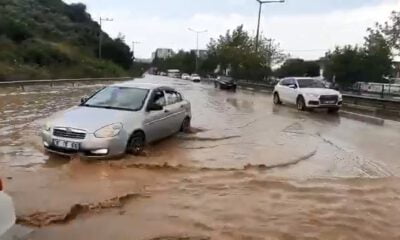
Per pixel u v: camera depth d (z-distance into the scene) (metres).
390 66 34.44
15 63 43.22
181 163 8.21
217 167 8.02
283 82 23.84
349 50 35.34
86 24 98.56
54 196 6.02
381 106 20.73
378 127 14.91
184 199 6.03
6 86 29.12
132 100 9.45
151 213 5.45
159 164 7.96
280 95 23.62
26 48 52.06
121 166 7.65
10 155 8.37
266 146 10.36
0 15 59.12
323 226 5.18
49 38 68.56
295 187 6.79
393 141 11.78
